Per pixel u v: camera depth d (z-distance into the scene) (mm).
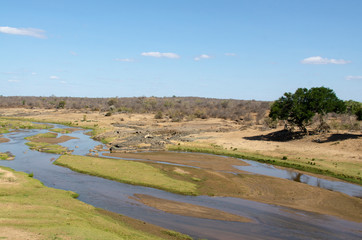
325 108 58469
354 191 32406
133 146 56781
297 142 58031
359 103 65688
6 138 64062
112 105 145125
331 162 43844
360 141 51469
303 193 30859
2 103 161000
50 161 42500
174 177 35031
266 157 48906
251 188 32125
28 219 19891
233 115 114562
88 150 53156
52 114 124938
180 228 21547
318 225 23125
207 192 30344
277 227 22438
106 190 29922
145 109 141125
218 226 22172
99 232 19031
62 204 24250
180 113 120688
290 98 62406
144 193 29359
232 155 51281
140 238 18828
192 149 55219
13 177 30875
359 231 22297
